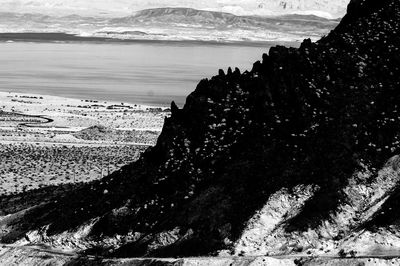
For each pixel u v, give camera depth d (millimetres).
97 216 61562
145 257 54000
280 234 51656
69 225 62250
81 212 63344
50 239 61594
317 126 59188
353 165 55469
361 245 49156
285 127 60312
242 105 64812
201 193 57625
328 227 51750
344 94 61312
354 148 56875
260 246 51312
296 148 57906
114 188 64500
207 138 63812
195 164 61562
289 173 56094
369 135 57594
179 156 63781
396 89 60906
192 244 53219
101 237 59031
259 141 60094
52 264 57125
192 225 54750
